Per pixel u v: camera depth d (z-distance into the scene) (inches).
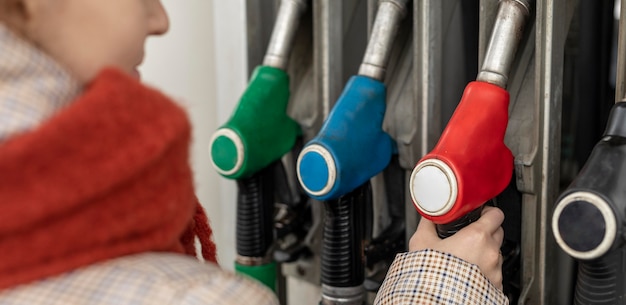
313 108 32.0
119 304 12.5
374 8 27.8
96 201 12.3
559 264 27.7
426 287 19.6
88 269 12.9
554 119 24.0
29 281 12.4
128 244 13.0
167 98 13.5
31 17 13.2
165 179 13.3
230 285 13.6
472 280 19.4
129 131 12.3
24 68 12.3
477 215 21.9
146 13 15.5
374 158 25.8
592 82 31.7
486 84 21.9
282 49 29.5
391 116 29.2
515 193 25.0
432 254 20.0
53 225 12.0
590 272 19.7
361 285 27.5
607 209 17.8
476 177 20.8
